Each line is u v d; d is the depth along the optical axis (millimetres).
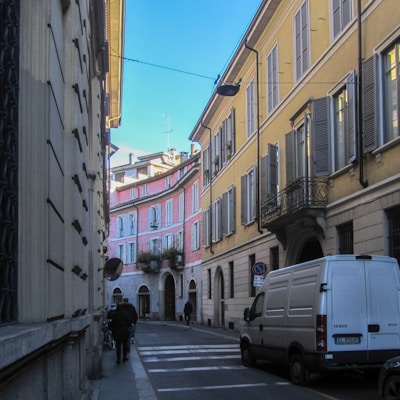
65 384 5746
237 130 28391
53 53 5062
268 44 23016
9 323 3945
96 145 14172
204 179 37250
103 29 12164
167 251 46250
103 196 21672
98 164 15227
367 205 13992
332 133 16344
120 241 57250
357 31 14695
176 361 14578
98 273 15227
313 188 16500
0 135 3623
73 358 6250
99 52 13430
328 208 16375
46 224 4559
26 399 3537
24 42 4734
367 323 9156
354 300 9203
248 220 25750
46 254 4539
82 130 7793
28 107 4641
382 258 9578
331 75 16359
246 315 12695
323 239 16781
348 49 15305
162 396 9305
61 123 5910
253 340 12391
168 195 49531
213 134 34656
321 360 8930
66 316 6156
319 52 17375
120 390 9836
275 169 21531
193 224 42469
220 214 32062
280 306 10883
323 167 16469
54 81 5156
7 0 3934
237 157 28109
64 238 6152
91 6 10398
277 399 8711
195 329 30828
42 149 4617
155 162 66688
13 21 4215
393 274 9562
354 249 14672
